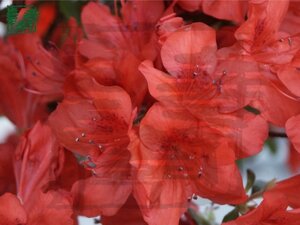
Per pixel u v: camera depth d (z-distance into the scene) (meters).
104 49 0.46
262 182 0.49
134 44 0.47
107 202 0.45
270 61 0.44
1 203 0.43
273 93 0.44
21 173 0.45
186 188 0.43
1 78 0.51
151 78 0.42
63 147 0.45
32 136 0.45
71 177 0.45
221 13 0.45
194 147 0.43
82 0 0.54
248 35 0.43
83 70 0.44
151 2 0.47
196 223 0.49
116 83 0.44
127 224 0.45
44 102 0.51
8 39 0.51
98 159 0.44
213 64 0.43
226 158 0.43
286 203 0.43
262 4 0.43
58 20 0.54
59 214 0.43
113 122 0.44
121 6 0.50
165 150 0.43
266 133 0.43
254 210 0.43
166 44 0.43
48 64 0.50
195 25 0.43
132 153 0.42
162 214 0.43
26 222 0.43
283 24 0.47
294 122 0.43
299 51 0.45
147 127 0.42
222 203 0.43
